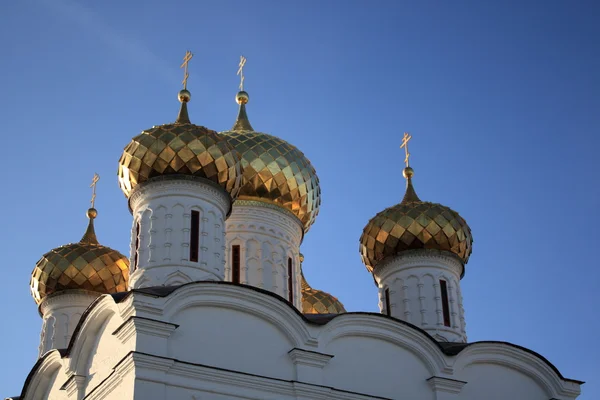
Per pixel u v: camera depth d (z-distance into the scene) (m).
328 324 28.38
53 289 36.19
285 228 35.84
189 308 26.48
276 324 27.56
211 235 30.84
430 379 29.66
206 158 31.38
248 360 26.69
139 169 31.33
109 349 26.98
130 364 24.80
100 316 27.62
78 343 28.22
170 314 25.95
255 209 35.34
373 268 37.66
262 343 27.17
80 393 27.92
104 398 25.95
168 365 25.09
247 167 35.44
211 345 26.33
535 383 32.06
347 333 28.83
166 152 31.17
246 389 26.22
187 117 34.50
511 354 31.72
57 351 30.05
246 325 27.17
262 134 37.25
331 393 27.48
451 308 36.00
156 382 24.80
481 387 30.81
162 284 29.44
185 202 30.88
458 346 31.41
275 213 35.72
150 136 31.69
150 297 25.83
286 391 26.80
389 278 36.94
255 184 35.41
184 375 25.41
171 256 29.95
